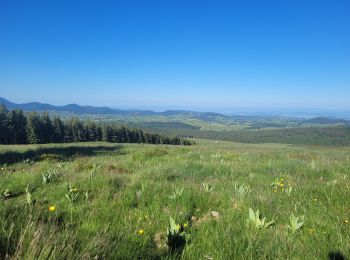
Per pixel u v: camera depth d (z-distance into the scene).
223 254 3.30
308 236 3.79
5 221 3.55
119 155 19.78
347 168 9.62
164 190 6.30
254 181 7.70
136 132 124.75
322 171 9.01
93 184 7.05
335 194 5.54
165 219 4.64
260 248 3.43
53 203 5.48
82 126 111.88
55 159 16.09
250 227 4.07
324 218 4.46
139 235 3.91
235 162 12.04
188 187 6.49
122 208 5.15
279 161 11.85
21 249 2.83
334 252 3.27
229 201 5.49
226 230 3.84
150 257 3.35
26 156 20.33
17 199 5.96
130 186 6.89
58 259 2.73
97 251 3.07
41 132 96.12
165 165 11.02
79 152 23.92
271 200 5.33
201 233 4.03
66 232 3.50
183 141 136.38
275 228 4.11
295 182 7.26
